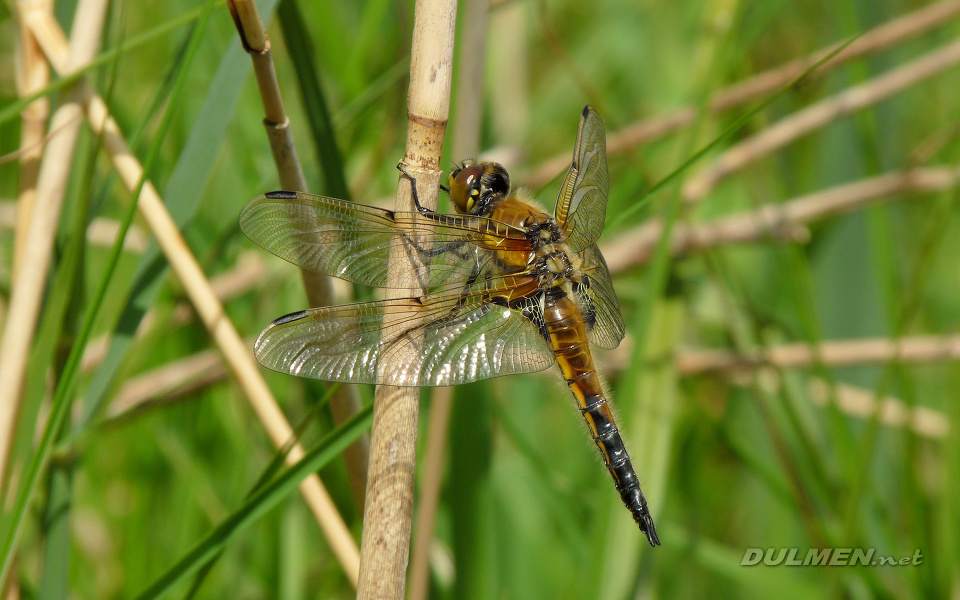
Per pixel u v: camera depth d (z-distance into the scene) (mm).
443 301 1105
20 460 1100
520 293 1114
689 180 1155
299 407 1142
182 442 1142
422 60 1093
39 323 1106
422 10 1093
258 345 1099
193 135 1104
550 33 1141
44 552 1106
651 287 1115
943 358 1148
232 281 1150
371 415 1097
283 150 1096
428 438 1108
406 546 1089
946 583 1127
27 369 1101
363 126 1141
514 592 1135
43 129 1106
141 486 1142
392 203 1150
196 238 1140
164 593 1097
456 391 1117
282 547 1132
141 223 1149
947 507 1129
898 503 1149
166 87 1108
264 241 1100
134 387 1141
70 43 1104
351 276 1102
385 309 1102
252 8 1086
